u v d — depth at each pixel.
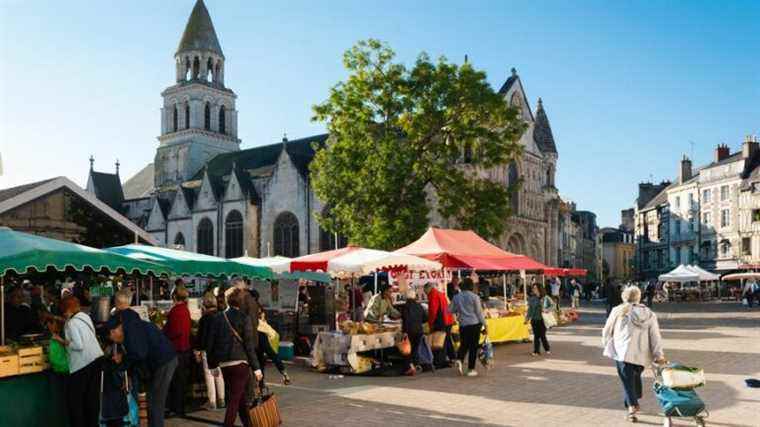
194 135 71.56
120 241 26.39
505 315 20.95
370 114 31.72
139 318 8.84
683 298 58.12
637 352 9.39
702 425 8.84
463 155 47.53
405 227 30.06
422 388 12.87
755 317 32.59
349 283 27.06
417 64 32.12
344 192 31.72
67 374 9.01
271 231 57.47
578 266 98.56
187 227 65.12
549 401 11.34
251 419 9.20
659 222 83.31
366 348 15.16
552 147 60.69
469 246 20.58
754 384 12.27
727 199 67.94
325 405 11.25
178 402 10.84
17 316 12.08
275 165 57.56
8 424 8.67
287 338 20.58
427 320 16.05
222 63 75.38
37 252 9.18
